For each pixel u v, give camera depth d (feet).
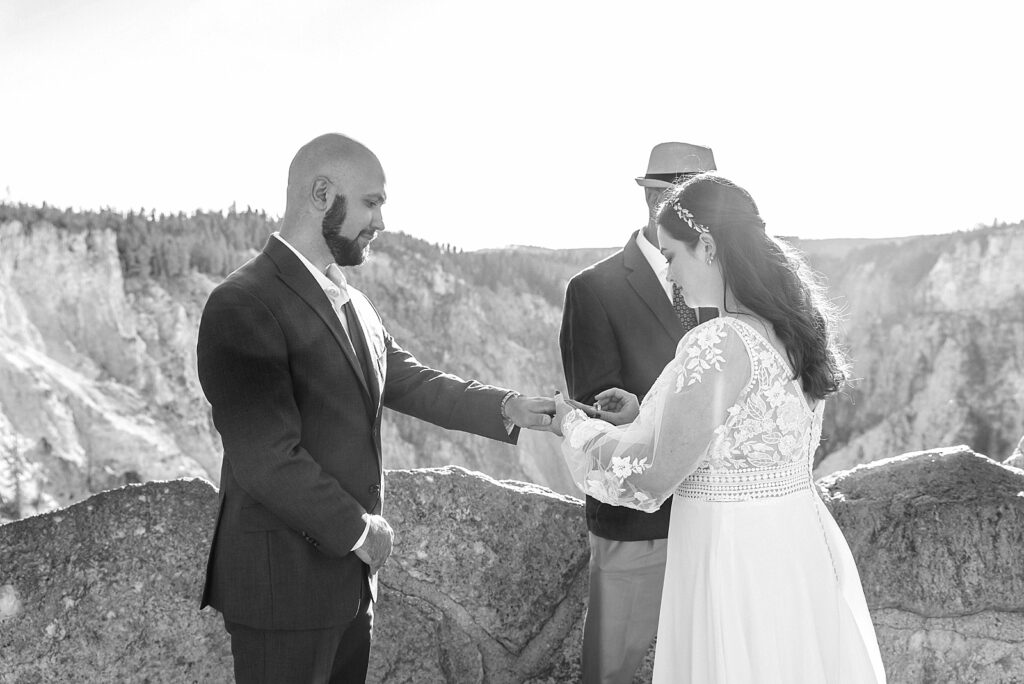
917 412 269.64
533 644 9.22
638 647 8.77
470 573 9.09
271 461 6.63
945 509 9.21
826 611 6.98
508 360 289.74
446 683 8.83
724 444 6.79
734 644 6.79
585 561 9.44
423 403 8.71
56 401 208.03
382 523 7.22
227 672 8.44
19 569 8.27
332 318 7.31
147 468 208.64
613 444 7.13
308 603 7.00
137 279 254.06
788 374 6.77
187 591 8.42
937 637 9.09
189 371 239.71
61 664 8.16
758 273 6.75
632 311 8.95
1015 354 267.59
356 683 7.91
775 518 6.84
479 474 9.56
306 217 7.35
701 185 7.00
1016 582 9.05
